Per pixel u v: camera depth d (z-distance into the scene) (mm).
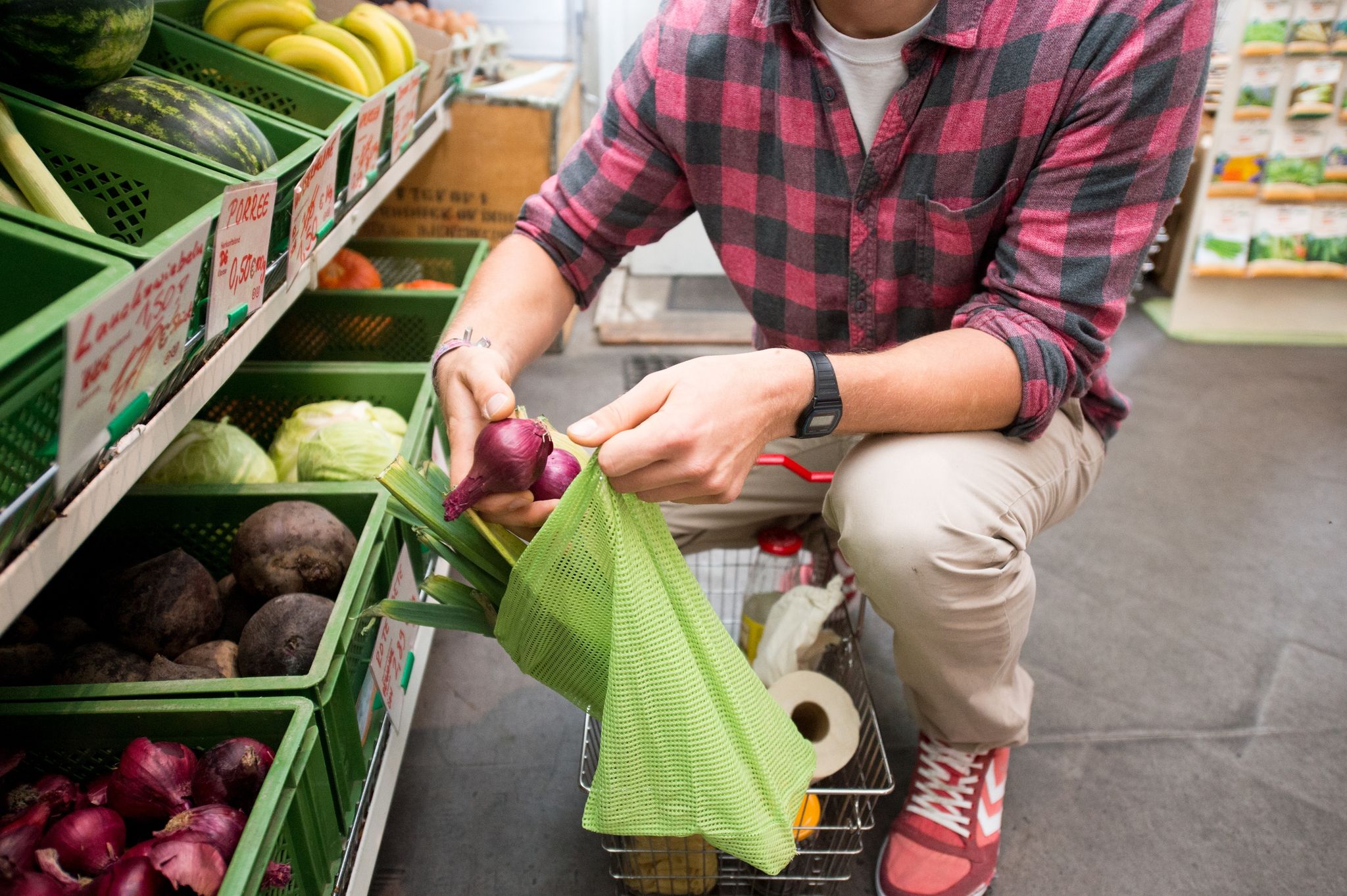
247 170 1076
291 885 828
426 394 1467
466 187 2490
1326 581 1906
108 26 986
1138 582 1902
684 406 801
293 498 1210
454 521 925
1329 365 2850
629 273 3463
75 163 949
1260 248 2938
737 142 1158
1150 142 962
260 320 1087
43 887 722
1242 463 2324
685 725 867
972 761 1274
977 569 1018
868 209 1119
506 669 1667
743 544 1537
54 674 960
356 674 1034
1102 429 1297
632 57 1193
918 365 966
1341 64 2754
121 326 669
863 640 1740
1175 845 1344
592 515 822
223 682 874
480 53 2523
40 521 634
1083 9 957
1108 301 1007
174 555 1075
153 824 821
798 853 1175
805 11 1047
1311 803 1411
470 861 1310
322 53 1497
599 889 1272
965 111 1023
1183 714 1575
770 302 1281
